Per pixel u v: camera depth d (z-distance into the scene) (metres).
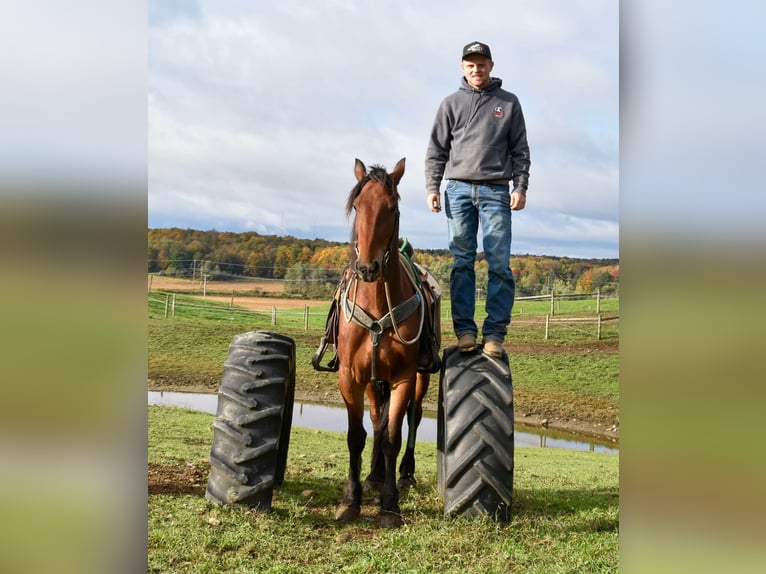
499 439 4.21
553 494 5.48
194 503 4.14
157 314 24.95
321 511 4.48
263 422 4.18
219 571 3.27
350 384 4.39
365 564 3.46
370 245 3.88
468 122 4.77
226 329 22.75
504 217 4.80
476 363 4.51
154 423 7.95
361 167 4.37
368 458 6.78
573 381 16.95
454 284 4.80
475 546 3.77
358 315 4.26
